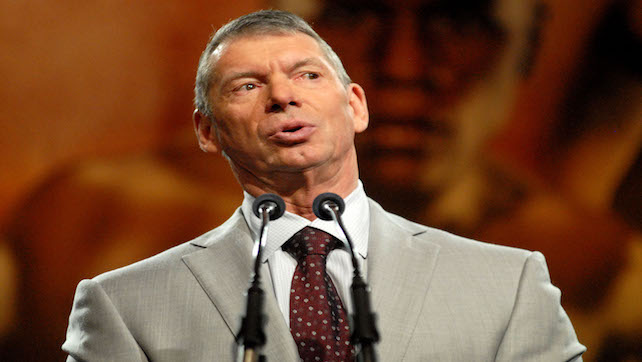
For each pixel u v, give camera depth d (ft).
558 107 54.19
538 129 54.19
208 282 20.83
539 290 20.57
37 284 51.37
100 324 20.48
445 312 19.72
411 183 53.16
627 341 52.19
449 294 20.15
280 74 21.11
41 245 51.72
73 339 21.01
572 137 54.13
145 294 20.94
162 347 19.89
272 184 21.70
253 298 14.90
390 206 53.16
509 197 53.67
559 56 54.13
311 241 20.77
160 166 53.21
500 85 53.98
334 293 20.03
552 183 53.93
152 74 53.62
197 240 22.77
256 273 15.38
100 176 52.70
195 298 20.58
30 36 53.16
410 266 20.88
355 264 15.25
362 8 53.11
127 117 53.42
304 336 19.19
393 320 19.53
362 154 53.16
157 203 52.60
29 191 52.44
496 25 53.88
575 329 52.44
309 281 20.12
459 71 53.78
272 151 20.89
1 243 51.60
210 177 53.21
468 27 53.83
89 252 51.83
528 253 21.65
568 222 53.42
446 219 53.31
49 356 50.72
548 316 20.18
